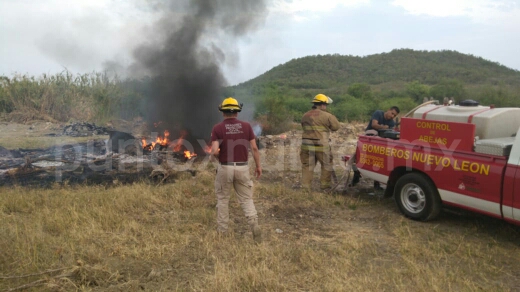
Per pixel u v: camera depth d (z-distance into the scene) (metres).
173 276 3.91
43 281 3.60
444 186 5.23
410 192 5.78
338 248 4.65
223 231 4.98
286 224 5.56
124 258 4.21
